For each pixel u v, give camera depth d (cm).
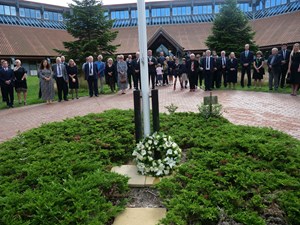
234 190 310
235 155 396
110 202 303
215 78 1399
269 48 3052
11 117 893
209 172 348
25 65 3200
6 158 432
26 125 764
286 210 278
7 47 3078
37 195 303
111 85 1427
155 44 2869
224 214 281
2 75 1091
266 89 1262
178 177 345
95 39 1891
